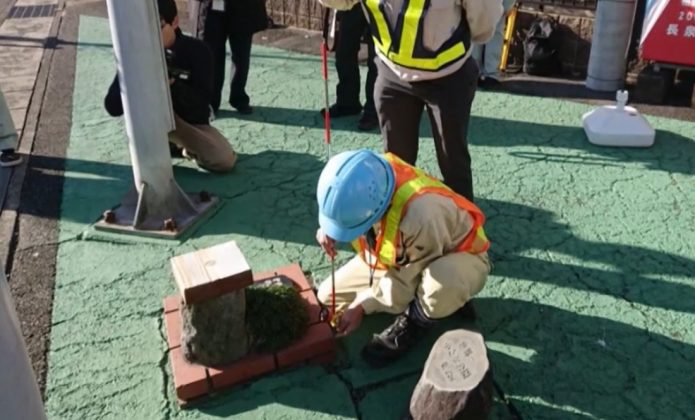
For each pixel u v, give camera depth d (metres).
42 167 4.12
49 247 3.29
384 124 2.89
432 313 2.40
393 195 2.26
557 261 3.06
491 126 4.50
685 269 2.97
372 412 2.30
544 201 3.56
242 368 2.40
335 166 2.17
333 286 2.52
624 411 2.27
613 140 4.11
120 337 2.68
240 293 2.32
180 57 3.77
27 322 2.77
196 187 3.79
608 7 4.81
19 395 1.06
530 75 5.44
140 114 3.20
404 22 2.52
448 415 2.05
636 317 2.70
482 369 2.10
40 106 5.11
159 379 2.47
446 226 2.33
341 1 2.80
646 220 3.35
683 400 2.31
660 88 4.79
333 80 5.46
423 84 2.69
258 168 4.01
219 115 4.80
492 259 3.08
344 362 2.52
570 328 2.65
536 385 2.38
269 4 6.95
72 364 2.54
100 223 3.41
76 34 7.00
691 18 4.54
